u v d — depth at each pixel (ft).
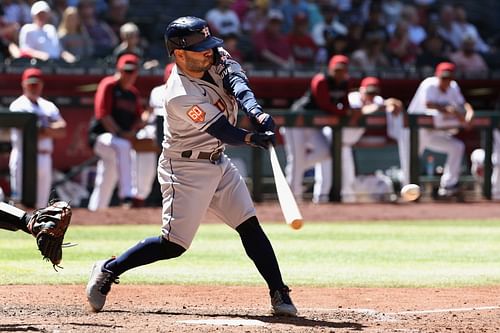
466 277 94.48
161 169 68.54
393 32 239.71
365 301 78.48
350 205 177.47
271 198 187.21
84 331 59.88
